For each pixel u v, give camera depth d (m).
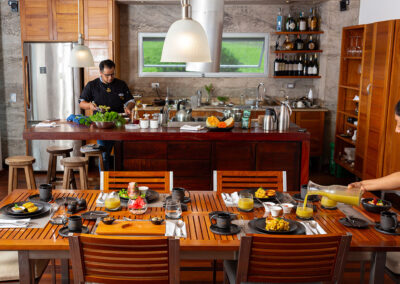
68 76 6.45
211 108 7.03
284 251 2.04
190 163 4.63
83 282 2.06
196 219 2.56
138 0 6.80
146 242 1.98
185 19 2.54
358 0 6.45
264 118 4.66
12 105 6.96
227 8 7.30
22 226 2.38
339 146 6.67
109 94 5.43
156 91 7.61
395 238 2.32
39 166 6.65
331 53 6.86
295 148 4.61
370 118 5.40
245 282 2.26
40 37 6.44
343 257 2.07
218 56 4.55
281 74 7.36
